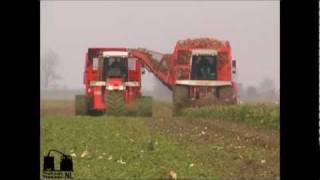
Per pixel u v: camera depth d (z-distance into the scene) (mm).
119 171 22172
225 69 51594
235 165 24016
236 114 46531
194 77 51875
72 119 42531
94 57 51750
